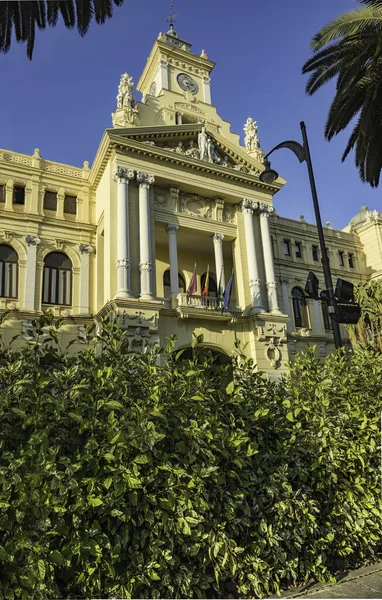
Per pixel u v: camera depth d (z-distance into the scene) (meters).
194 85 28.92
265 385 7.13
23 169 23.94
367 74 15.38
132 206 22.25
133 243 21.55
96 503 4.51
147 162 23.03
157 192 23.69
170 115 25.64
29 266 22.58
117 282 20.62
